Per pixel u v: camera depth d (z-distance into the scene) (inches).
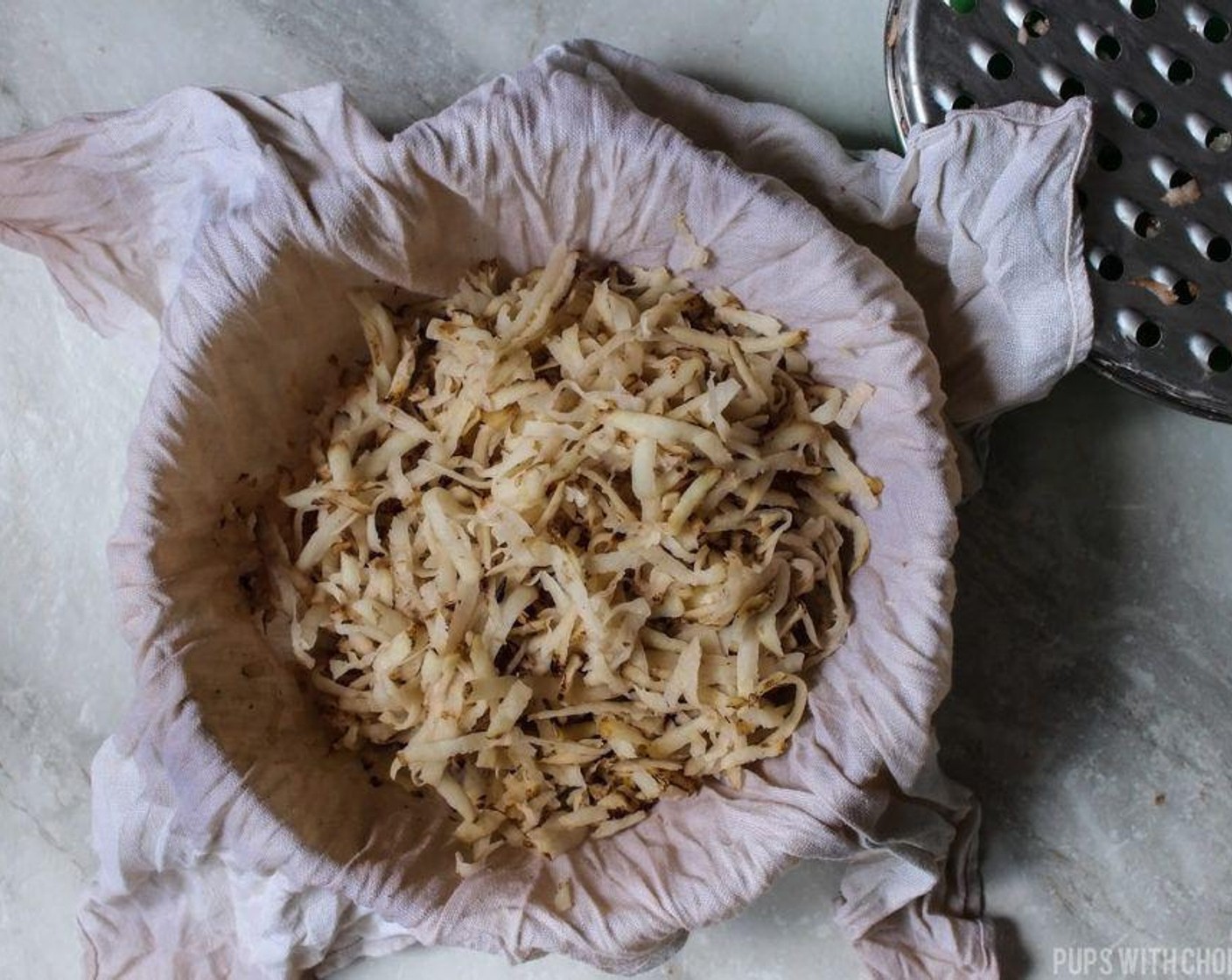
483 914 16.4
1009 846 19.1
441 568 16.3
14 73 18.3
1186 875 19.0
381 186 15.6
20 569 18.9
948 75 16.0
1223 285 16.2
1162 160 16.2
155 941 18.4
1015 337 16.6
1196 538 18.9
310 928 17.7
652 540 16.0
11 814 19.1
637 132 15.4
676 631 16.7
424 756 16.3
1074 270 16.0
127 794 17.4
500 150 15.5
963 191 15.9
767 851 16.2
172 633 15.9
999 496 18.9
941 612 15.9
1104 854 19.1
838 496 16.8
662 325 16.5
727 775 16.7
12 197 17.0
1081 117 15.4
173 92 16.2
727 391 15.9
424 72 18.3
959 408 17.2
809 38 18.3
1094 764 19.0
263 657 16.8
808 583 16.6
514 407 16.2
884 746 16.0
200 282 15.7
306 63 18.2
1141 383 16.4
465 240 16.6
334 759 17.1
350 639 16.7
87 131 16.6
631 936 16.3
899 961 18.5
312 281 16.1
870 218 16.6
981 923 18.6
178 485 16.0
